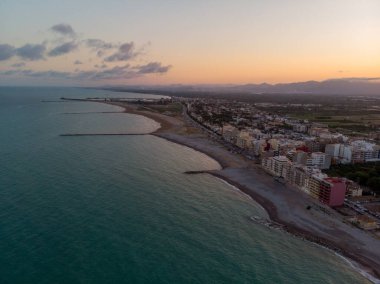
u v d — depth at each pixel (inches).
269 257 4411.9
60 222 4884.4
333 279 4042.8
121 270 3885.3
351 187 7057.1
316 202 6550.2
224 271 4010.8
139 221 5088.6
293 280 3951.8
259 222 5487.2
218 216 5565.9
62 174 7086.6
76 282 3639.3
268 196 6771.7
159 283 3713.1
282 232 5187.0
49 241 4367.6
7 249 4143.7
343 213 6067.9
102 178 6978.4
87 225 4845.0
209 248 4490.7
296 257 4475.9
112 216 5187.0
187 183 7224.4
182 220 5265.8
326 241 4950.8
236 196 6683.1
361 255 4621.1
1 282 3575.3
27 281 3612.2
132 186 6624.0
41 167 7549.2
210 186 7185.0
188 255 4281.5
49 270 3804.1
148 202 5876.0
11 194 5821.9
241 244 4682.6
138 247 4367.6
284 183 7642.7
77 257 4067.4
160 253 4274.1
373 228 5442.9
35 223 4815.5
